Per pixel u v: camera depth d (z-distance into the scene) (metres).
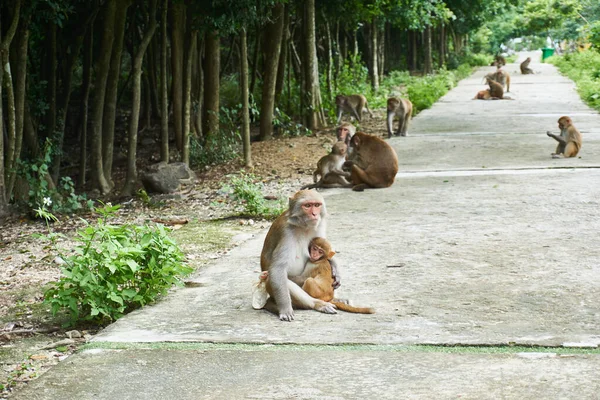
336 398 4.23
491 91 28.09
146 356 5.01
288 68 22.84
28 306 6.72
